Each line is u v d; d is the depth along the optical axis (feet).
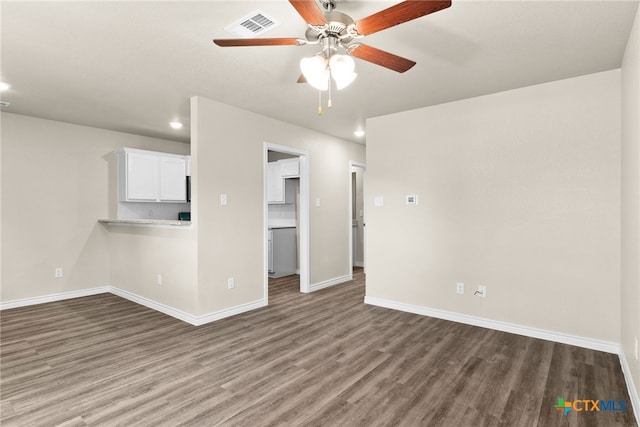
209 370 8.46
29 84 10.47
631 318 7.42
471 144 11.58
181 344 10.07
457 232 11.91
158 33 7.49
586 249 9.70
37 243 14.44
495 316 11.20
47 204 14.67
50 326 11.64
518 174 10.72
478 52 8.33
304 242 16.19
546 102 10.25
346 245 18.71
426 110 12.55
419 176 12.73
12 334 10.91
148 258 13.85
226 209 12.47
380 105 12.41
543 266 10.35
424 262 12.67
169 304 12.86
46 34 7.50
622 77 8.83
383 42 7.85
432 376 8.14
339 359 9.06
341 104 12.30
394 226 13.39
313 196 16.48
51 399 7.20
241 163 13.00
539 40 7.74
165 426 6.31
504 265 11.01
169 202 18.19
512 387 7.64
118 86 10.64
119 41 7.82
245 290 13.20
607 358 9.02
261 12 6.72
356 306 13.89
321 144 16.89
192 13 6.73
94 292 16.03
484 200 11.35
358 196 23.84
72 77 9.91
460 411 6.77
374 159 13.89
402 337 10.57
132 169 16.12
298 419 6.53
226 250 12.49
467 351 9.52
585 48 8.11
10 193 13.76
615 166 9.28
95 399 7.20
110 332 11.05
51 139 14.71
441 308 12.32
